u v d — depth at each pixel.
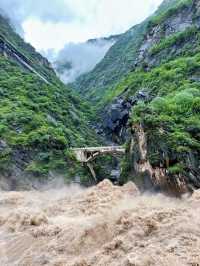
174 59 107.19
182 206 27.89
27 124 76.00
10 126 73.75
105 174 74.75
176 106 56.38
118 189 38.50
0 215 29.19
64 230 23.86
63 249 21.33
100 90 176.62
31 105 87.38
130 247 19.27
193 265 16.53
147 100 91.75
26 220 26.64
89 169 72.12
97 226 22.62
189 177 44.19
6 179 64.62
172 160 46.25
